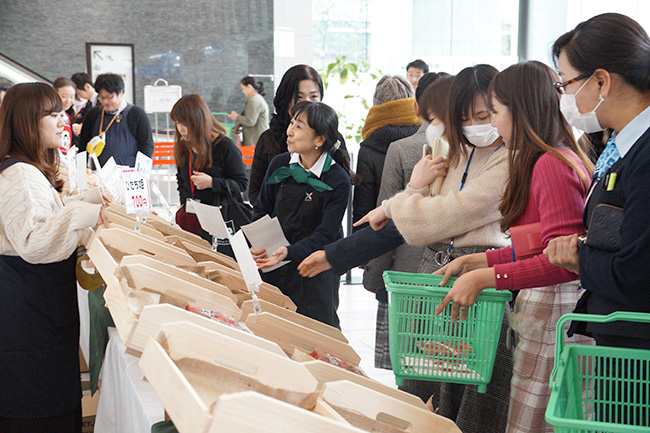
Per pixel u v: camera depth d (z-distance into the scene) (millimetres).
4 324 2402
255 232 2504
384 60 10016
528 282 1676
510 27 7918
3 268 2395
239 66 9992
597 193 1525
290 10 9812
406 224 2000
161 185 9000
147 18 9711
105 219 2398
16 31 9406
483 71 2000
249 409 907
